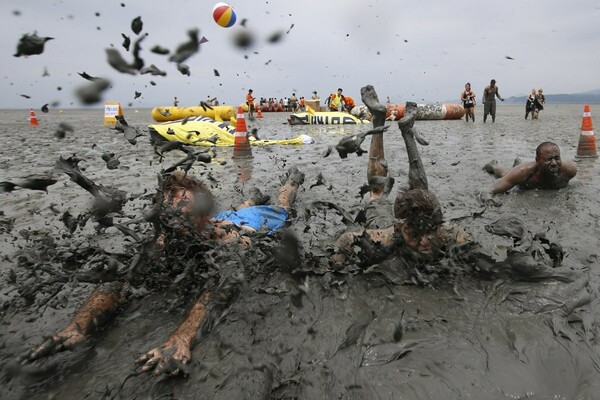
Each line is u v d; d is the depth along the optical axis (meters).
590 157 7.64
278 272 2.94
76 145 11.59
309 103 30.58
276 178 6.39
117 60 2.44
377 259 2.92
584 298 2.51
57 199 5.34
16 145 11.79
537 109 22.05
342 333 2.30
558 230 3.73
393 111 21.73
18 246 3.75
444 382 1.92
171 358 2.03
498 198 4.89
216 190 5.70
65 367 2.14
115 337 2.38
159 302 2.71
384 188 3.76
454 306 2.52
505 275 2.76
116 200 3.17
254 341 2.26
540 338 2.19
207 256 2.73
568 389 1.90
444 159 7.74
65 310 2.69
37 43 2.27
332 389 1.92
